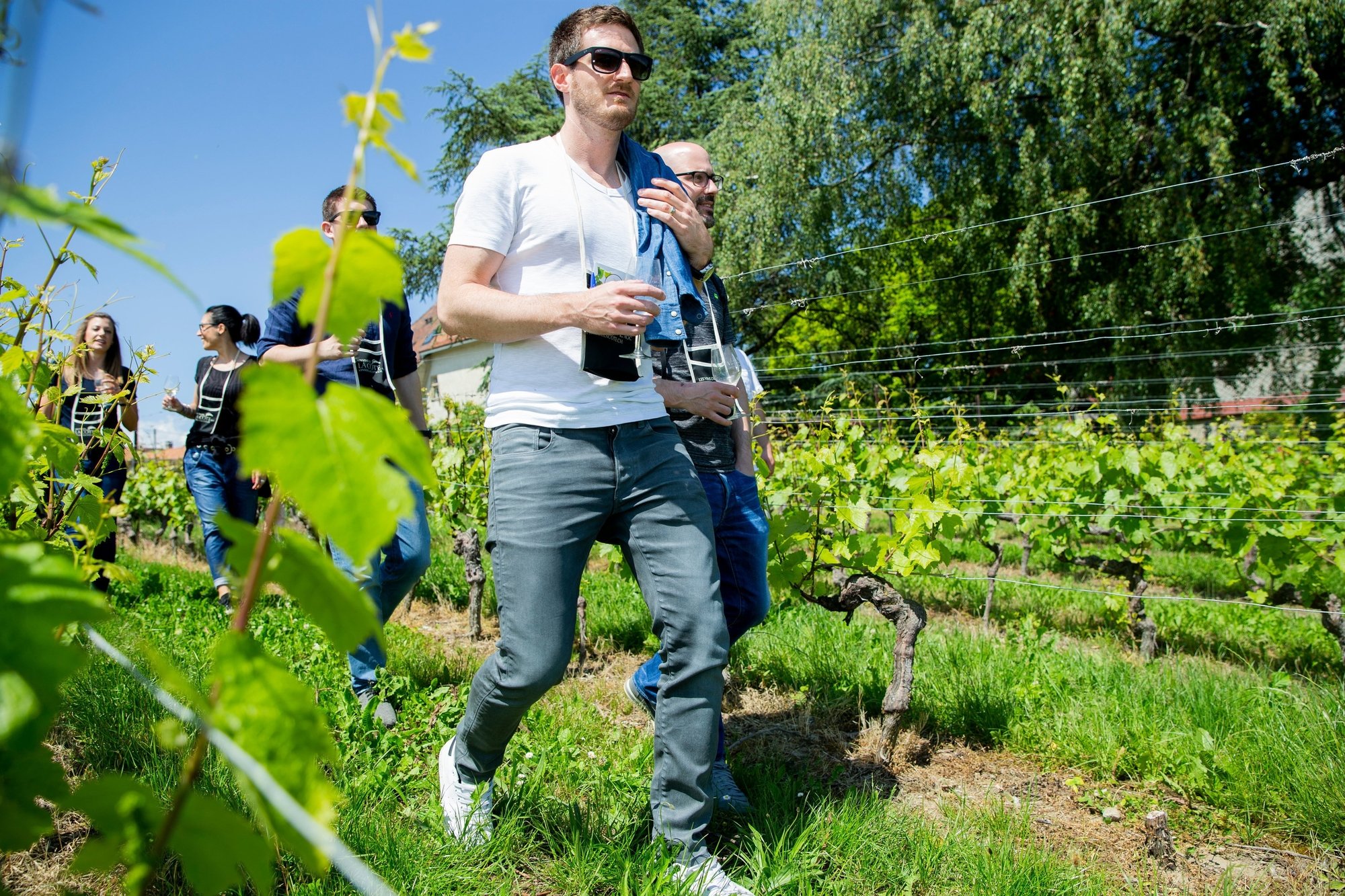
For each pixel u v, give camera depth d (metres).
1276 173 14.91
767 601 3.15
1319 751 3.15
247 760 0.50
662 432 2.32
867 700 3.94
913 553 4.06
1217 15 13.46
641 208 2.56
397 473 0.48
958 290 18.27
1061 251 14.87
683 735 2.22
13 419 0.66
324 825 0.54
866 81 15.80
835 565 4.17
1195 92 14.36
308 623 5.05
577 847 2.27
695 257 2.71
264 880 0.57
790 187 15.80
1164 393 13.81
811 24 15.99
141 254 0.42
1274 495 6.07
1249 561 6.66
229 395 4.85
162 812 0.56
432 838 2.30
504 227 2.28
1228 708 3.60
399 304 0.53
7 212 0.38
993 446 8.77
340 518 0.47
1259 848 2.79
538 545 2.20
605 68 2.32
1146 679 4.06
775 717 3.88
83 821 2.15
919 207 18.20
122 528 11.05
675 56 23.89
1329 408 10.27
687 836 2.23
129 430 2.73
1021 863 2.45
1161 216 13.77
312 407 0.47
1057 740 3.46
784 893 2.27
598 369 2.20
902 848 2.56
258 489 4.84
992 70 15.28
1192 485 6.57
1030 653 4.39
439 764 2.48
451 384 27.61
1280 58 13.38
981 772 3.34
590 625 5.44
